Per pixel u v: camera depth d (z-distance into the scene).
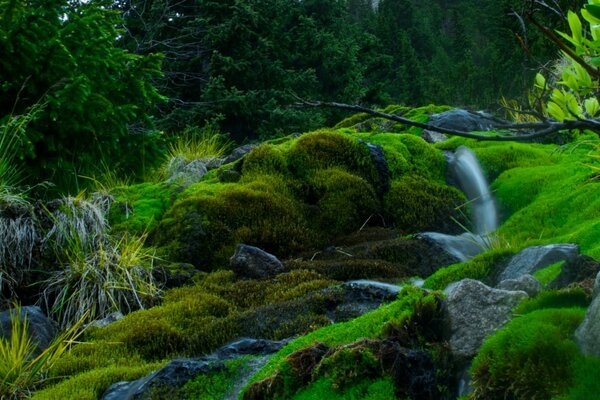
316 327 4.05
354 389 2.51
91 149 6.77
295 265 5.49
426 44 35.16
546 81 1.58
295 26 15.10
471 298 2.75
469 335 2.65
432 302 2.84
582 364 2.02
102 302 4.99
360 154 7.20
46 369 3.87
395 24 32.22
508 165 7.49
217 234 6.05
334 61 14.96
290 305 4.37
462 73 14.78
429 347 2.71
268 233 6.16
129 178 7.66
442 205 6.99
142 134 7.43
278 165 7.05
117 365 3.90
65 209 5.67
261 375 2.93
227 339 4.14
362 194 6.82
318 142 7.21
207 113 12.59
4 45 5.95
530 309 2.55
